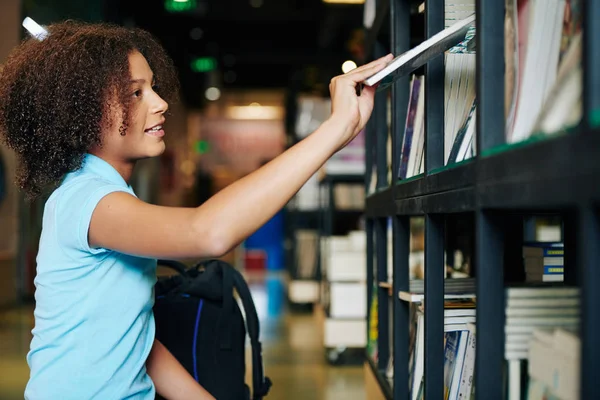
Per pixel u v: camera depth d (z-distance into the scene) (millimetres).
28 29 1318
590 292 662
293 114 9273
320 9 13586
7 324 6508
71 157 1272
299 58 15734
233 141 23406
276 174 1074
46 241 1239
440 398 1375
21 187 1345
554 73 874
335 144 1148
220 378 1820
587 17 659
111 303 1232
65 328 1220
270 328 6164
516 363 1052
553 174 730
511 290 1062
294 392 3814
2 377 4168
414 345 1740
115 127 1274
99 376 1240
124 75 1263
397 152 1898
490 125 1008
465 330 1366
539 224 2451
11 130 1292
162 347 1573
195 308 1861
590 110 648
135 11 11547
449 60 1407
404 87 1906
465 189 1076
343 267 4781
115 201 1144
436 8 1440
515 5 1011
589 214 657
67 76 1231
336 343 4570
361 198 6262
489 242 1002
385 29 2396
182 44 14797
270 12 14250
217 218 1034
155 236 1069
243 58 15922
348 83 1196
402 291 1831
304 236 7309
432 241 1387
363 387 3941
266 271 13984
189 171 20891
